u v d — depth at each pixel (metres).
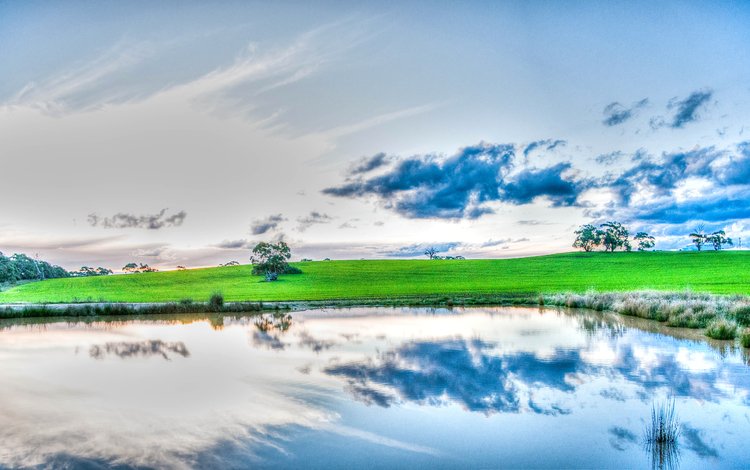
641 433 8.66
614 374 13.05
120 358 16.41
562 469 7.29
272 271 84.00
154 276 98.75
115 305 38.25
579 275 75.75
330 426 9.09
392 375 13.14
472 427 8.99
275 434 8.69
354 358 15.69
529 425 9.08
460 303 39.84
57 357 16.72
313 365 14.66
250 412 9.95
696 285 54.59
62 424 9.32
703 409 9.97
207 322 29.19
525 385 11.93
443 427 8.98
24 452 7.92
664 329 22.20
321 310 36.38
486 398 10.82
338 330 23.19
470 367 14.06
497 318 27.94
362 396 11.06
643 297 33.50
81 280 97.75
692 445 8.13
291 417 9.62
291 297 52.03
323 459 7.61
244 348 18.14
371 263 111.56
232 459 7.61
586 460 7.58
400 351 16.89
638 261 93.50
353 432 8.77
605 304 32.97
